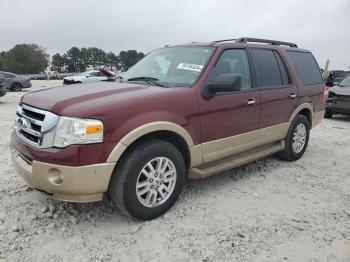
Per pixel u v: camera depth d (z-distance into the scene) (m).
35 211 3.85
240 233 3.55
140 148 3.54
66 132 3.19
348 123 10.85
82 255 3.14
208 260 3.11
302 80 5.93
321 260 3.17
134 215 3.61
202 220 3.79
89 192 3.27
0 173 4.94
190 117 3.92
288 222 3.81
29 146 3.41
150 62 4.92
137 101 3.53
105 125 3.26
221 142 4.36
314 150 6.91
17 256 3.09
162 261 3.09
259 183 4.93
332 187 4.88
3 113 11.10
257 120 4.89
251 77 4.87
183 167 3.95
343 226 3.77
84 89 3.92
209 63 4.29
